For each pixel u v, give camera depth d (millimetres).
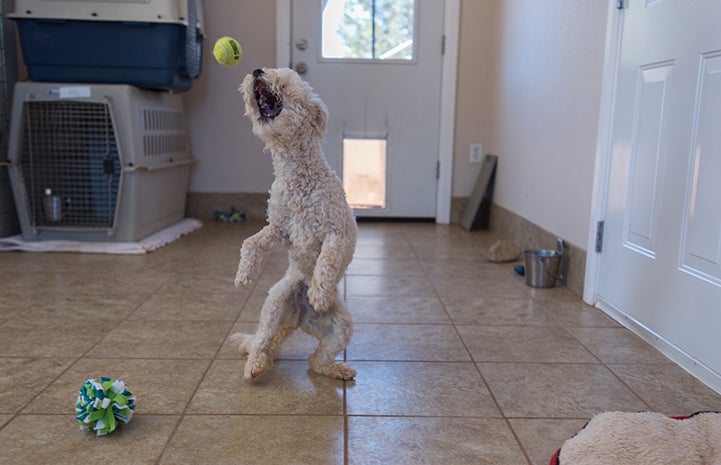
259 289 2533
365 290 2566
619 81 2186
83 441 1354
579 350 1932
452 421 1484
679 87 1809
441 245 3492
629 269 2109
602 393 1639
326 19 3955
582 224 2484
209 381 1667
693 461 1205
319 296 1487
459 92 4074
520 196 3352
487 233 3875
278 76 1470
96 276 2674
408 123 4102
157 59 3098
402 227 4035
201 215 4164
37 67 3078
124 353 1846
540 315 2266
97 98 3020
